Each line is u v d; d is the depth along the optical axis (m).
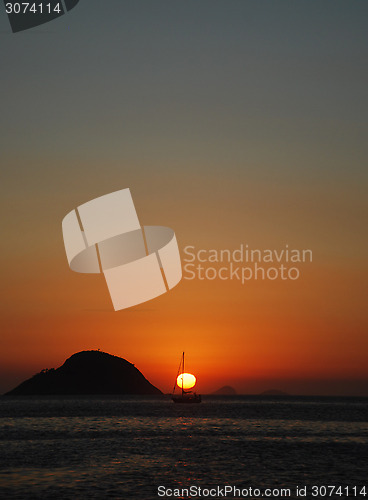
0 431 83.00
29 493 35.59
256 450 59.91
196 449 60.38
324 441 71.19
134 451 57.56
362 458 53.97
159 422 108.38
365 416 137.62
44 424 99.69
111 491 36.56
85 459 50.59
